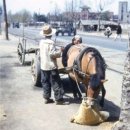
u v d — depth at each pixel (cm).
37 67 1294
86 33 8075
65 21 12481
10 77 1557
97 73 873
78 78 990
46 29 1061
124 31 7931
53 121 909
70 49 1092
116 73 1652
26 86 1355
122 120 702
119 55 2494
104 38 5409
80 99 1120
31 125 880
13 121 912
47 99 1079
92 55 920
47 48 1047
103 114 898
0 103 1092
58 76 1062
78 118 880
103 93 1021
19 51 1988
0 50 2838
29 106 1054
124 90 693
